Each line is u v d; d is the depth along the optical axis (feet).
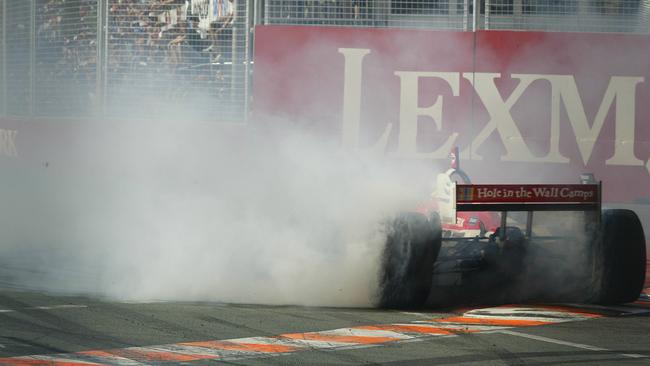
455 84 167.02
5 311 88.07
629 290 96.78
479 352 74.69
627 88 166.09
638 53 165.58
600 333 83.66
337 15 168.14
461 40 166.71
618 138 166.71
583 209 95.76
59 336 77.36
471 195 92.84
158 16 175.42
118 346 74.13
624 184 166.81
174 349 73.46
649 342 80.23
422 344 77.46
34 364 67.67
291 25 168.25
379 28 167.43
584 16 166.61
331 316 89.86
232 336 78.89
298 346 75.61
